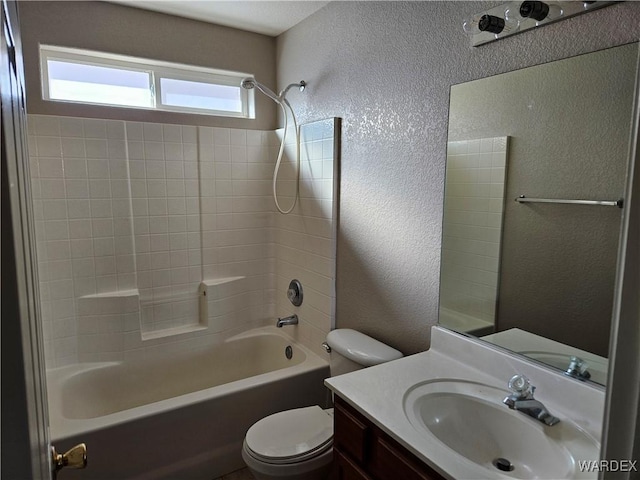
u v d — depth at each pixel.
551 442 1.10
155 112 2.54
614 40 1.08
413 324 1.81
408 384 1.38
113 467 1.82
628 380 0.52
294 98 2.63
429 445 1.07
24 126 0.87
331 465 1.68
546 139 1.24
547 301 1.27
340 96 2.21
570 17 1.17
